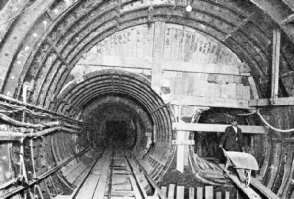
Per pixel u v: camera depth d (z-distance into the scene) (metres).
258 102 8.98
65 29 6.78
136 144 18.80
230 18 7.99
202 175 9.59
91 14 7.28
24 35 5.29
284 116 8.55
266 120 9.54
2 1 5.34
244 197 8.99
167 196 9.40
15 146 5.98
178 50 9.45
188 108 9.65
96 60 9.06
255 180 8.99
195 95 9.55
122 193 8.66
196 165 9.77
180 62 9.35
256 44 8.36
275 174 8.83
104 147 21.41
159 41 9.11
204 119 12.17
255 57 8.75
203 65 9.44
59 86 8.80
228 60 9.61
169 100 9.44
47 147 8.48
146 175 9.92
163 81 9.46
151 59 9.27
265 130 9.55
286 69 7.74
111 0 7.20
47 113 8.16
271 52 8.05
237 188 9.36
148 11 8.25
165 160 10.04
